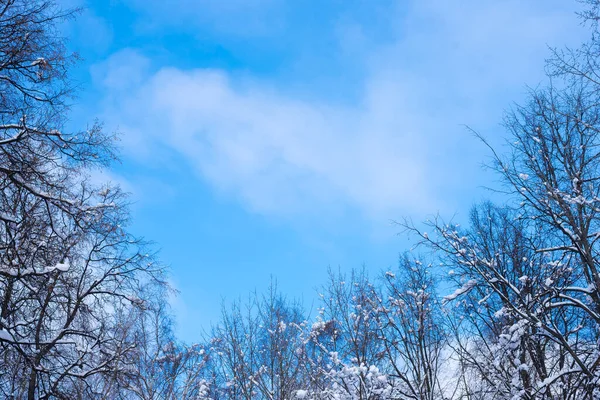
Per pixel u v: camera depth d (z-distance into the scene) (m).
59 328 13.48
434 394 12.02
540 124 11.46
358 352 12.48
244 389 13.08
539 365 11.91
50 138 11.36
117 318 15.51
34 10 11.00
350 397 10.80
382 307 12.89
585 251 10.60
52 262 12.44
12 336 10.39
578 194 10.74
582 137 11.01
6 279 11.20
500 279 10.88
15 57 10.85
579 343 11.49
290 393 12.59
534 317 10.20
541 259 12.25
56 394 12.16
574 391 10.62
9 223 11.23
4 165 11.19
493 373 11.92
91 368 13.58
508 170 11.07
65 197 12.35
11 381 11.67
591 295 11.05
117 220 14.45
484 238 13.13
